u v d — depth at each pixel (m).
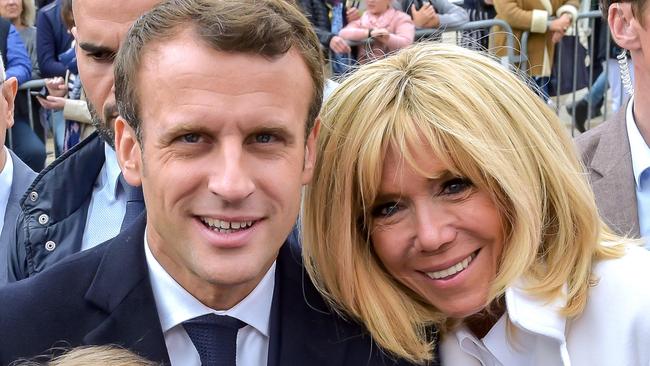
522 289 1.66
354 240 1.66
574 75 5.41
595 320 1.65
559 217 1.67
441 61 1.64
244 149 1.31
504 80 1.66
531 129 1.64
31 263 2.06
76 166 2.10
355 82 1.66
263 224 1.35
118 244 1.53
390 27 5.04
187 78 1.27
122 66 1.37
